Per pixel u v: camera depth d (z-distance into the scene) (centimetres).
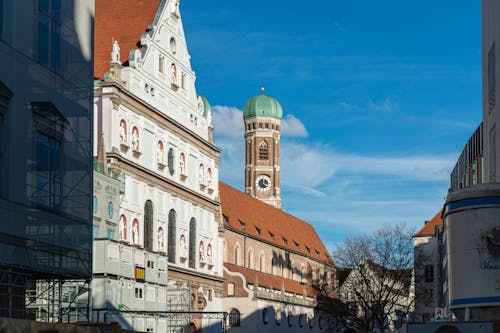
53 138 5181
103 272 7281
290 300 14688
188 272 10150
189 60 10712
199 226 10725
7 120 4703
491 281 4709
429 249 14025
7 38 4678
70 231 5288
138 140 9100
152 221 9338
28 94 4878
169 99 9994
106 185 8125
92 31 5759
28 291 6172
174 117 10125
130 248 7831
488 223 4753
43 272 4991
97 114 8538
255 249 14925
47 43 5116
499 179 6178
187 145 10450
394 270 13062
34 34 4962
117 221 8331
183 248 10131
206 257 10925
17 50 4772
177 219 10006
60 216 5172
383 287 14275
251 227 15100
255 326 12750
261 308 13012
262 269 15238
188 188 10325
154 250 9319
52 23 5181
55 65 5206
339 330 14300
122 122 8750
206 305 10731
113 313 7269
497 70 6284
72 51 5444
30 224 4841
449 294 4922
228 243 13750
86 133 5631
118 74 8775
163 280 8669
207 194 11150
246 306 12838
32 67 4931
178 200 10050
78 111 5506
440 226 12319
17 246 4703
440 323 4219
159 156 9625
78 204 5431
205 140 11000
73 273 5294
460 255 4825
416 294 13025
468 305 4753
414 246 14088
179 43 10388
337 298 13475
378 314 13450
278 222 17262
